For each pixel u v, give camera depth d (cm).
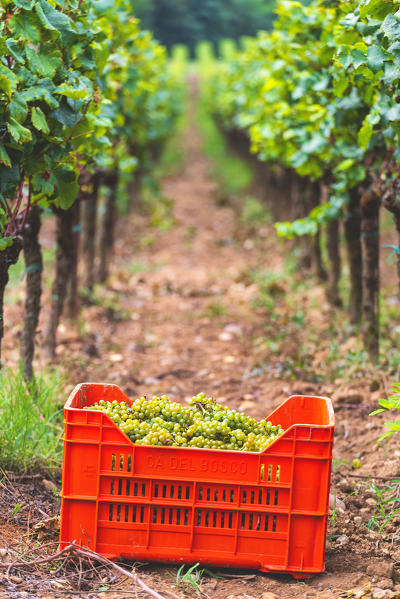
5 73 442
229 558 421
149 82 1582
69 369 812
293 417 481
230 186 2841
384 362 807
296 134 843
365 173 759
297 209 1377
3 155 452
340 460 608
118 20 910
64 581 405
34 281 671
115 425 416
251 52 1791
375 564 434
